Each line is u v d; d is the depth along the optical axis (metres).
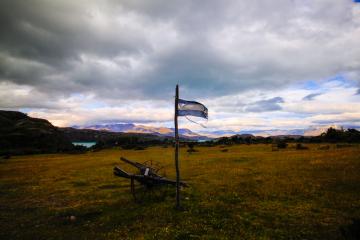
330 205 14.19
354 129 84.00
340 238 9.97
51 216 14.44
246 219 12.27
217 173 26.11
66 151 103.38
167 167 32.81
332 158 32.44
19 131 143.00
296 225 11.48
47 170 36.66
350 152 38.44
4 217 14.62
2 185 25.25
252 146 77.12
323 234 10.45
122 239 10.66
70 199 18.25
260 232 10.80
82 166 39.88
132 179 16.70
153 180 17.55
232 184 20.30
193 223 11.95
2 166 46.06
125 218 13.29
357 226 9.23
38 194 20.39
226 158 41.12
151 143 138.50
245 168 28.64
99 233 11.56
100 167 37.19
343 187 17.77
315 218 12.27
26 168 40.66
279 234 10.55
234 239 10.12
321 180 20.14
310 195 16.25
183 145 113.06
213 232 10.89
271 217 12.59
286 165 29.11
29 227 12.84
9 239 11.38
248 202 15.16
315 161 30.52
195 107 13.55
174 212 13.59
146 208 14.66
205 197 16.44
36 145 132.00
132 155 59.25
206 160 39.53
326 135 86.44
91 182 24.69
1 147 117.56
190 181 22.16
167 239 10.33
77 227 12.55
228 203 15.09
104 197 18.19
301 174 23.11
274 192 17.30
